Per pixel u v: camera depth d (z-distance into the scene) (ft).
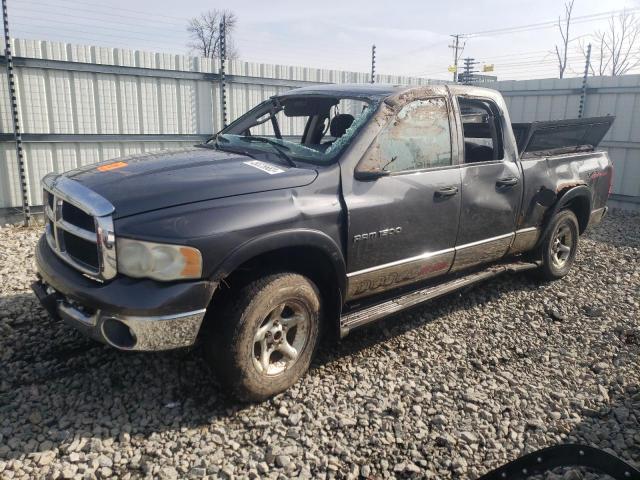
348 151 11.55
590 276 19.75
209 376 11.46
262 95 33.86
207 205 9.59
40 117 26.27
